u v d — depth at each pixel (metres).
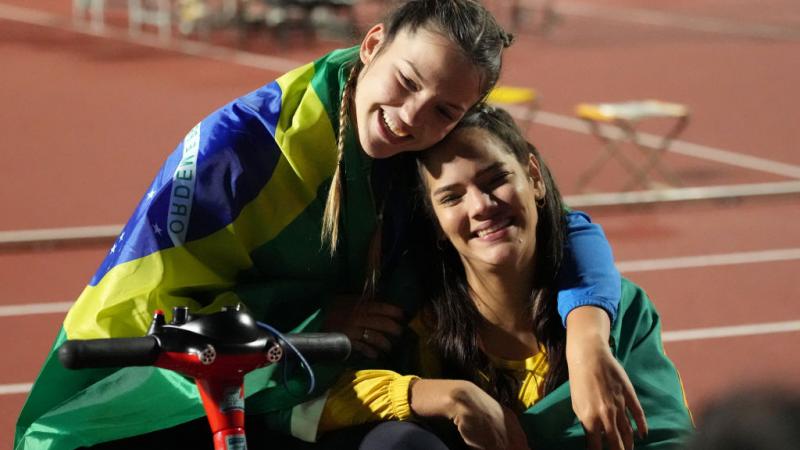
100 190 8.60
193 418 2.54
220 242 2.68
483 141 2.65
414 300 2.80
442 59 2.47
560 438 2.63
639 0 19.23
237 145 2.69
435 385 2.54
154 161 9.51
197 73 13.09
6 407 5.04
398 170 2.77
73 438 2.57
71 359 1.96
